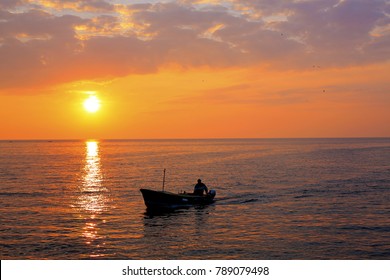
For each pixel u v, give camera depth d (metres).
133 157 126.62
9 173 69.94
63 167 84.69
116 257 22.02
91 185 53.47
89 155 141.75
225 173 69.25
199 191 39.06
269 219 30.61
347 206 35.38
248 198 41.00
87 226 28.92
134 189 49.62
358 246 23.38
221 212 33.81
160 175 67.19
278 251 22.70
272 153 145.12
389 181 53.69
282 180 57.28
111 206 37.06
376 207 34.75
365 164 85.69
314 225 28.44
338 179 57.22
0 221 30.31
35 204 37.91
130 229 28.09
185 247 23.69
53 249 23.31
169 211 34.53
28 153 159.00
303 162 95.25
